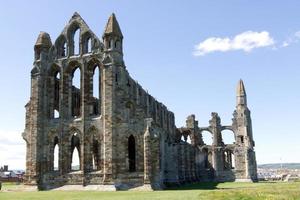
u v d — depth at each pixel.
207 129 108.50
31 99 65.50
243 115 107.00
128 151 59.91
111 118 59.50
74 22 66.50
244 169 103.38
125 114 59.91
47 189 61.62
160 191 51.97
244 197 36.41
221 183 87.00
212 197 36.34
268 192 41.66
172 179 75.06
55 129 64.00
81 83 63.91
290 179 115.69
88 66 64.12
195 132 108.00
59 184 61.53
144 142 57.62
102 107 61.31
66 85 64.94
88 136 61.75
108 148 58.91
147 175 56.75
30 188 61.66
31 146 63.81
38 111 64.69
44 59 66.81
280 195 37.88
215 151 106.31
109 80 60.72
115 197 40.16
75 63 65.12
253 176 103.19
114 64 61.22
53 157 64.00
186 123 108.44
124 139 59.28
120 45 62.88
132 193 47.97
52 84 66.38
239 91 109.38
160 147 64.81
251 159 104.31
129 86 65.00
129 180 57.94
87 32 65.06
